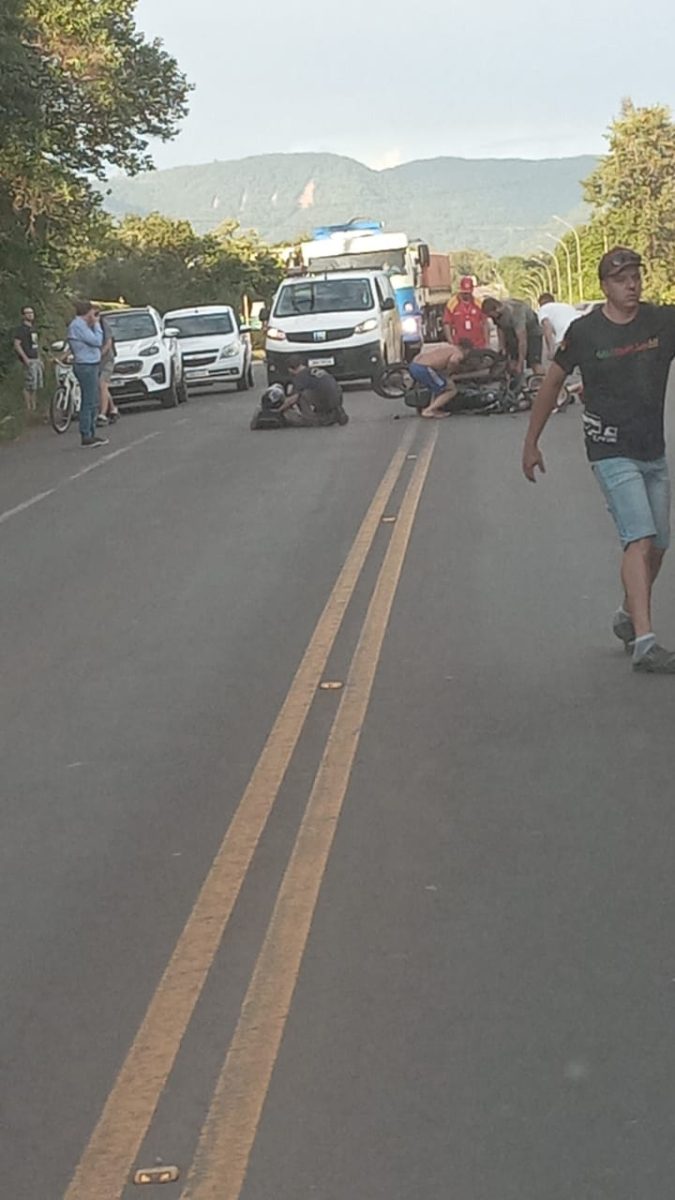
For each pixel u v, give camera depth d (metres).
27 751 8.10
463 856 6.23
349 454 20.16
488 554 12.62
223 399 33.34
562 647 9.52
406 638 9.98
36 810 7.16
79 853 6.56
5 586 12.82
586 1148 4.12
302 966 5.32
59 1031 5.00
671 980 5.06
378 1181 4.03
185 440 23.64
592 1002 4.94
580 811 6.67
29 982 5.37
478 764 7.37
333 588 11.69
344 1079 4.55
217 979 5.29
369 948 5.43
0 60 28.98
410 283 40.59
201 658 9.83
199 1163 4.19
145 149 45.84
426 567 12.24
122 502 17.25
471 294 27.22
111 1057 4.81
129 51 43.94
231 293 82.00
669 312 8.72
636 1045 4.65
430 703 8.45
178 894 6.05
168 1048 4.82
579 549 12.60
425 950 5.39
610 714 8.05
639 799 6.77
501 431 21.70
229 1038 4.86
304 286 30.75
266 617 10.88
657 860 6.09
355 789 7.11
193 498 17.11
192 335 36.09
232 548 13.74
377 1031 4.83
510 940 5.43
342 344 29.30
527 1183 3.97
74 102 41.88
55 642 10.62
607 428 8.72
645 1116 4.25
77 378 24.00
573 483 16.33
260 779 7.35
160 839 6.66
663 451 8.87
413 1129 4.26
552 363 8.93
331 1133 4.27
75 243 44.22
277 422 24.14
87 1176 4.17
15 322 33.62
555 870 6.04
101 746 8.09
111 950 5.58
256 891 6.02
